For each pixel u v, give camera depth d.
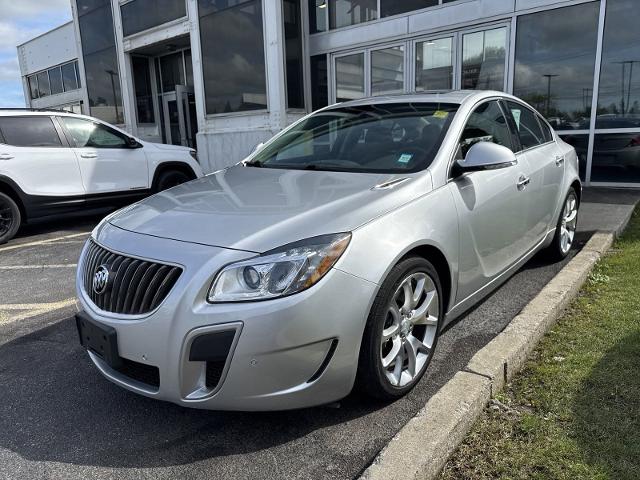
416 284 2.69
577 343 3.07
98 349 2.44
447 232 2.84
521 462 2.13
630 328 3.21
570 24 8.20
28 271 5.52
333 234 2.33
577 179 4.88
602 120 8.20
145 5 13.65
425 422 2.24
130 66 15.17
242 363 2.14
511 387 2.68
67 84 21.06
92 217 8.72
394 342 2.60
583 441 2.22
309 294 2.18
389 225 2.51
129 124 15.44
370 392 2.52
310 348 2.21
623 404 2.46
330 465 2.23
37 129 7.10
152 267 2.31
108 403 2.80
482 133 3.56
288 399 2.23
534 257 4.86
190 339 2.16
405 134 3.38
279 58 10.44
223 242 2.31
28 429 2.58
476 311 3.74
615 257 4.63
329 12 10.91
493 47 8.99
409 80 10.05
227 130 11.70
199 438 2.45
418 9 9.66
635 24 7.70
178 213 2.67
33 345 3.58
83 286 2.68
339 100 11.15
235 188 3.06
